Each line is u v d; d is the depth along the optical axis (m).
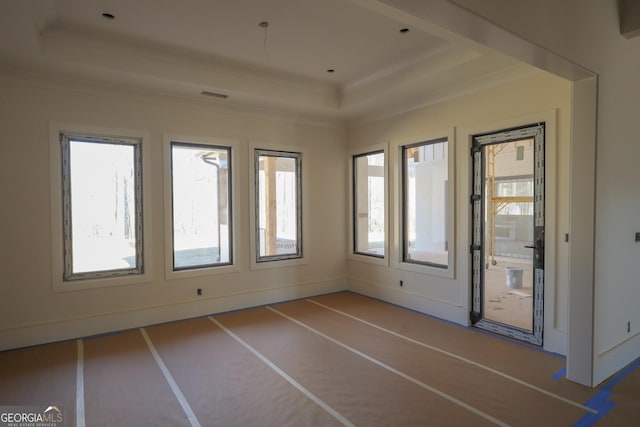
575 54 2.62
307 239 5.75
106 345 3.85
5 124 3.71
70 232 4.06
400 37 3.64
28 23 2.81
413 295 5.04
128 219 4.40
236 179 5.08
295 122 5.61
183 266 4.79
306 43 3.78
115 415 2.59
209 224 5.00
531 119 3.69
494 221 5.89
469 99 4.28
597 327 2.93
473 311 4.34
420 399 2.76
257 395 2.84
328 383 3.02
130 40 3.67
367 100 4.86
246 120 5.16
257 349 3.72
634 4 2.99
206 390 2.92
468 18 2.03
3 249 3.71
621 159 3.10
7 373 3.22
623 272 3.21
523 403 2.69
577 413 2.56
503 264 5.86
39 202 3.88
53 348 3.77
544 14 2.39
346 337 4.04
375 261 5.66
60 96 3.96
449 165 4.50
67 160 4.04
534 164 3.72
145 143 4.43
